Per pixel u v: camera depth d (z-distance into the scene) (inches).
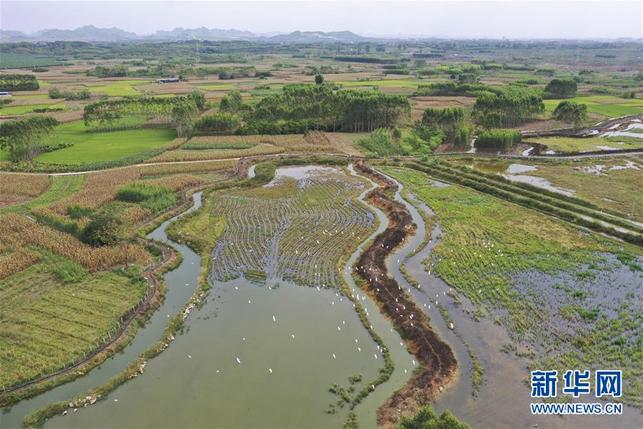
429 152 4217.5
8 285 1923.0
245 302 1846.7
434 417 1120.8
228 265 2139.5
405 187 3191.4
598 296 1811.0
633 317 1674.5
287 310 1784.0
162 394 1368.1
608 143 4343.0
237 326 1689.2
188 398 1350.9
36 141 3927.2
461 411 1278.3
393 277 2003.0
